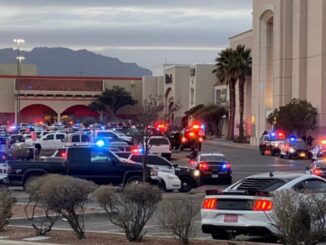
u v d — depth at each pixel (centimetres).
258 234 1472
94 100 14125
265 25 9688
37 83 13962
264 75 9700
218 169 3944
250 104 10962
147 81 14350
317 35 8231
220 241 1474
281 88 8881
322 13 8119
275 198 1355
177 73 13688
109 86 14262
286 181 1574
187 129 8212
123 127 10094
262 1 9569
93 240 1482
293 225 1309
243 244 1416
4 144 6172
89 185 1555
